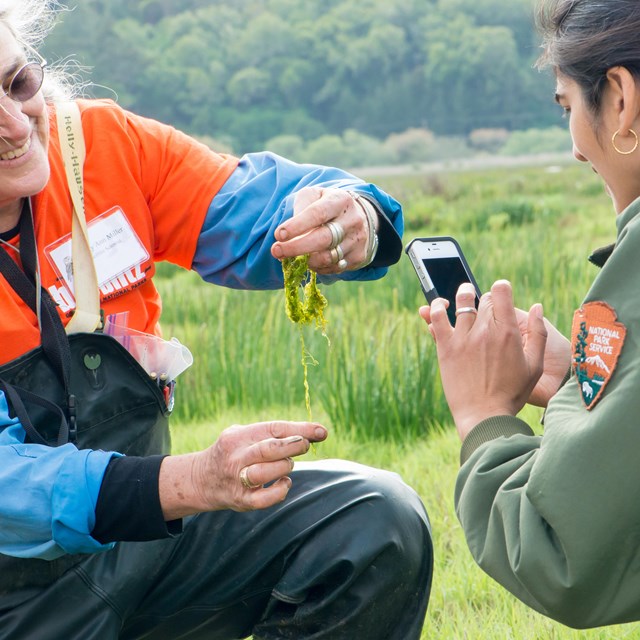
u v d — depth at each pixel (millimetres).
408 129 167750
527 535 1768
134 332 2236
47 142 2146
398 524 2086
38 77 2068
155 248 2498
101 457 1905
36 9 2250
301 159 149750
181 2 196125
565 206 27031
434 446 4785
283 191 2455
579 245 12242
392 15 178250
